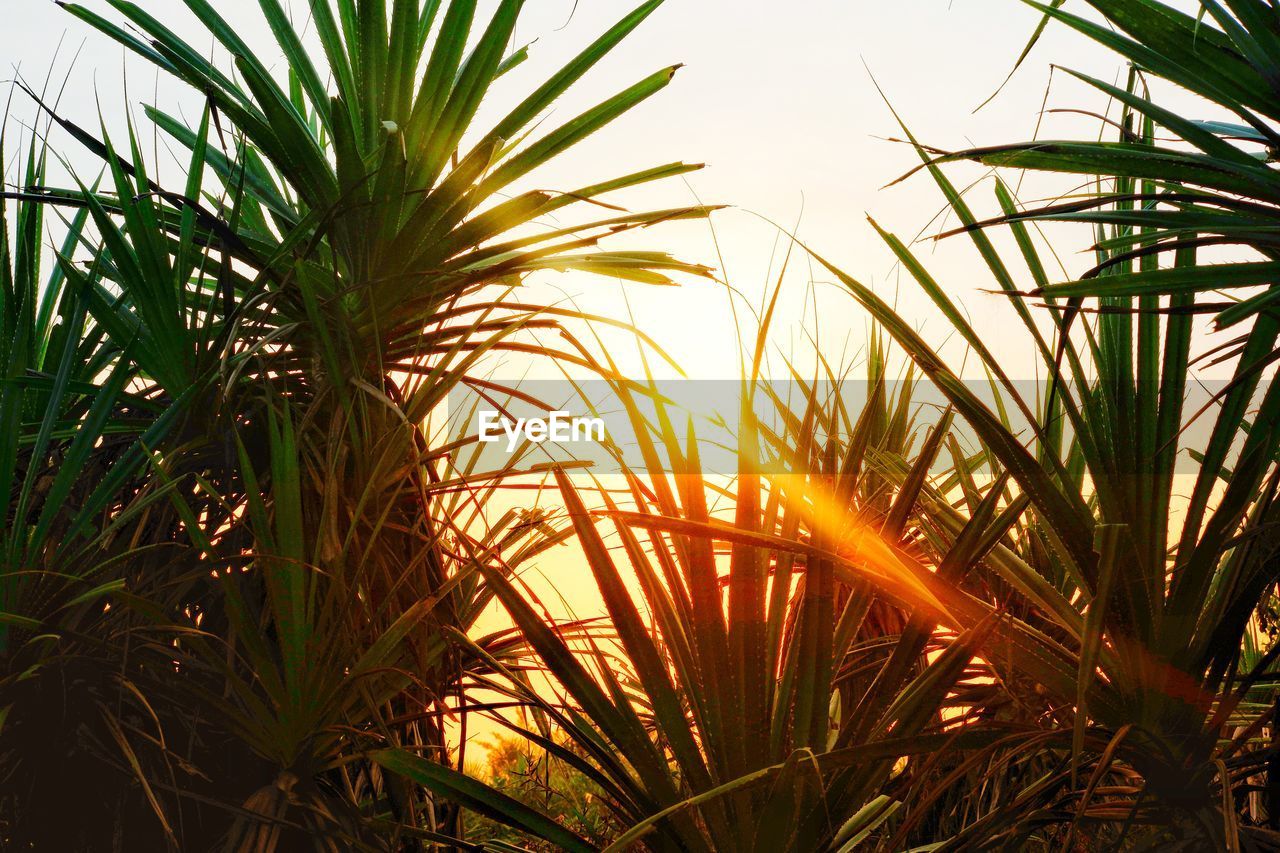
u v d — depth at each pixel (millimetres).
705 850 1253
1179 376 1273
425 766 1300
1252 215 1103
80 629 1495
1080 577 1344
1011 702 1477
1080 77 1146
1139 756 1304
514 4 1541
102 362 1771
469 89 1647
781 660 1415
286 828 1399
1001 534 1308
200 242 1794
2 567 1389
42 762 1423
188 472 1555
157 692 1455
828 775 1259
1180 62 1109
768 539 1176
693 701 1288
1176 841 1297
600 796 1434
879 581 1238
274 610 1340
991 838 1321
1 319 1615
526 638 1281
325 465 1561
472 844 1371
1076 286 1170
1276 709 1309
